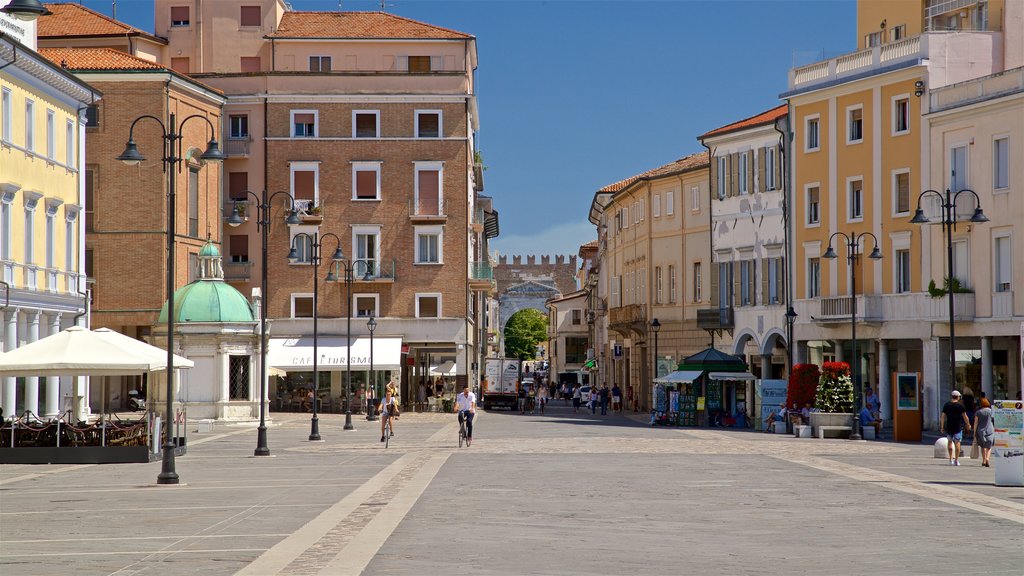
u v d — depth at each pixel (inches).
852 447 1675.7
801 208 2544.3
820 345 2512.3
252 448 1711.4
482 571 570.6
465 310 3144.7
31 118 1948.8
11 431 1450.5
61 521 821.2
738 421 2381.9
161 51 3262.8
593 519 799.1
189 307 2343.8
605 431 2177.7
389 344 3061.0
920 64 2242.9
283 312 3122.5
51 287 2020.2
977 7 2352.4
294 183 3129.9
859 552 646.5
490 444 1760.6
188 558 633.0
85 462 1430.9
